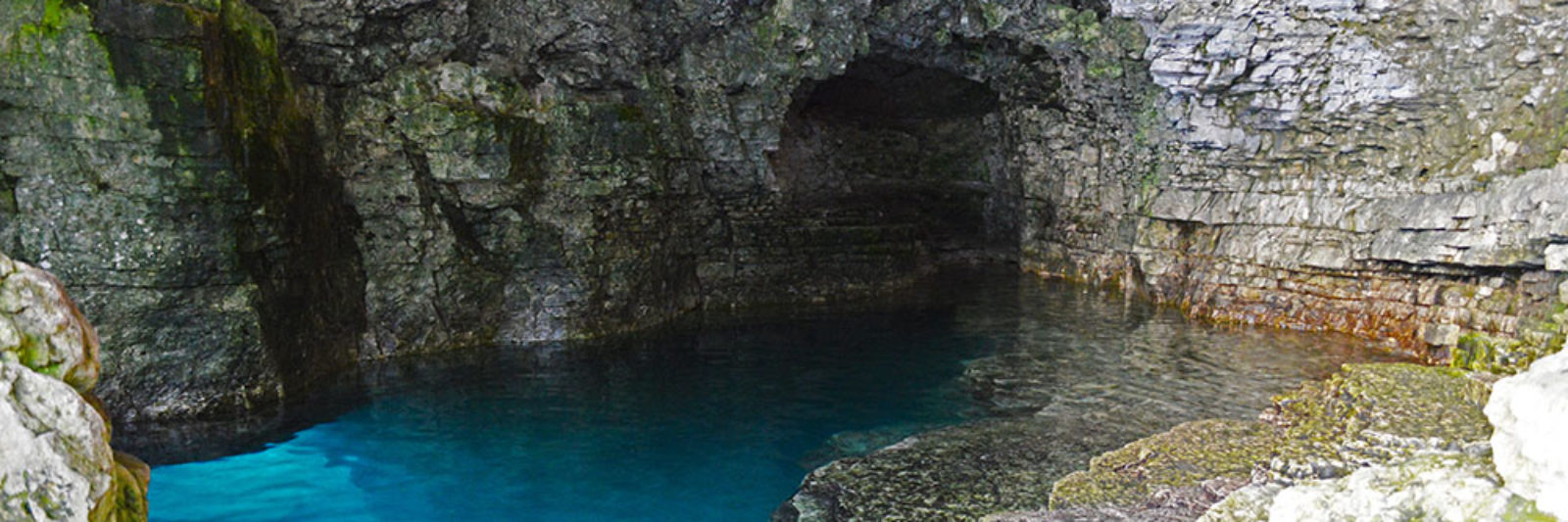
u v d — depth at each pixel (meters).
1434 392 7.32
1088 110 17.75
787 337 13.99
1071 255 18.95
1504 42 12.19
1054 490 7.07
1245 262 15.03
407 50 12.91
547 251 13.59
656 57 16.05
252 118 10.12
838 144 21.66
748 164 17.22
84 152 8.93
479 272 13.08
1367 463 5.99
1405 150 13.38
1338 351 12.76
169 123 9.08
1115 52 16.11
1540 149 11.80
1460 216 12.08
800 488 7.84
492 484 8.37
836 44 16.64
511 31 14.10
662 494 8.17
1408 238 12.81
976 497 7.48
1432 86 12.92
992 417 10.03
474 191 13.01
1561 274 11.01
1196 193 15.81
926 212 22.55
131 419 9.34
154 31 8.93
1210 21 13.96
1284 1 13.45
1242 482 6.67
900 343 13.61
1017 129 19.83
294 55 11.77
